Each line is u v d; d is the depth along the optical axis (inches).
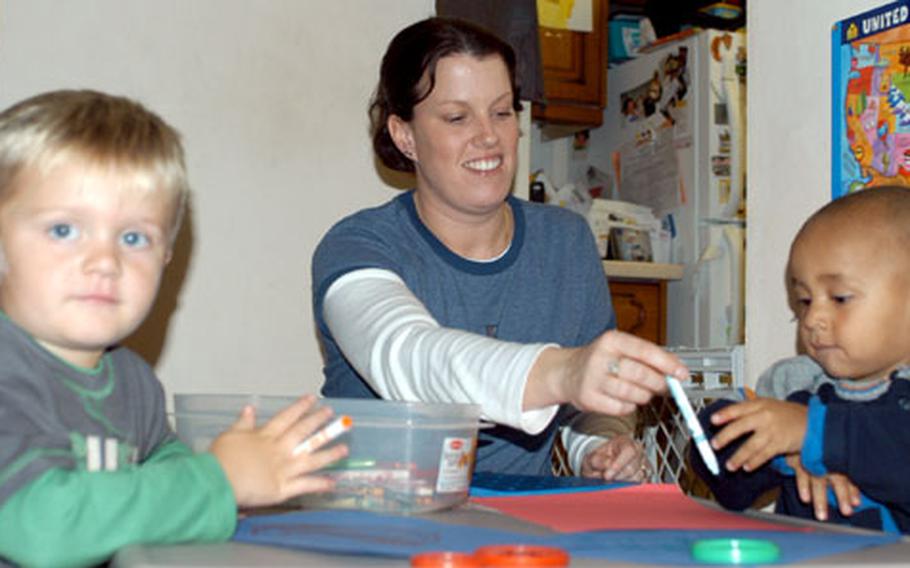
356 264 54.6
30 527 29.9
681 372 37.7
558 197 128.9
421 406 38.1
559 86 125.0
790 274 50.9
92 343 37.7
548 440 63.0
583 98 126.7
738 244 121.8
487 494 44.6
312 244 92.1
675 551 29.4
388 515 36.1
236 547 29.8
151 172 38.5
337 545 29.1
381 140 69.1
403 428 38.0
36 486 30.6
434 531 32.4
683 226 124.0
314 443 34.6
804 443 43.2
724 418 43.2
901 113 54.6
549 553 26.8
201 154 88.7
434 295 61.7
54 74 84.4
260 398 39.3
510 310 63.6
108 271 37.0
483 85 61.1
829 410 43.4
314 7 92.5
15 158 37.4
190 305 88.1
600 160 137.9
